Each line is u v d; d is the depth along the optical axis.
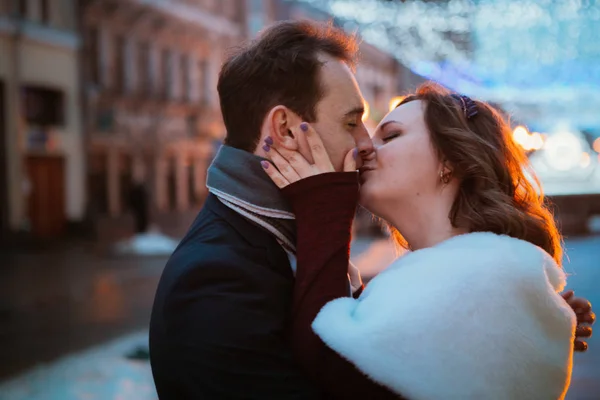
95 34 27.77
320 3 19.03
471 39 17.39
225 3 37.31
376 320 1.37
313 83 1.55
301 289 1.48
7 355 7.37
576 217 20.11
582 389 5.21
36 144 24.00
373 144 1.67
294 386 1.41
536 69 17.39
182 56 33.56
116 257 18.45
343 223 1.52
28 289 12.69
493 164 1.59
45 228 24.27
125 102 29.36
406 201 1.59
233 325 1.39
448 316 1.34
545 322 1.40
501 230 1.54
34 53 23.98
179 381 1.40
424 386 1.33
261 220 1.53
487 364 1.33
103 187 27.84
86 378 6.25
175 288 1.44
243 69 1.59
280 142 1.55
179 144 32.41
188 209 32.22
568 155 20.34
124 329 8.70
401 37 17.56
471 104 1.65
